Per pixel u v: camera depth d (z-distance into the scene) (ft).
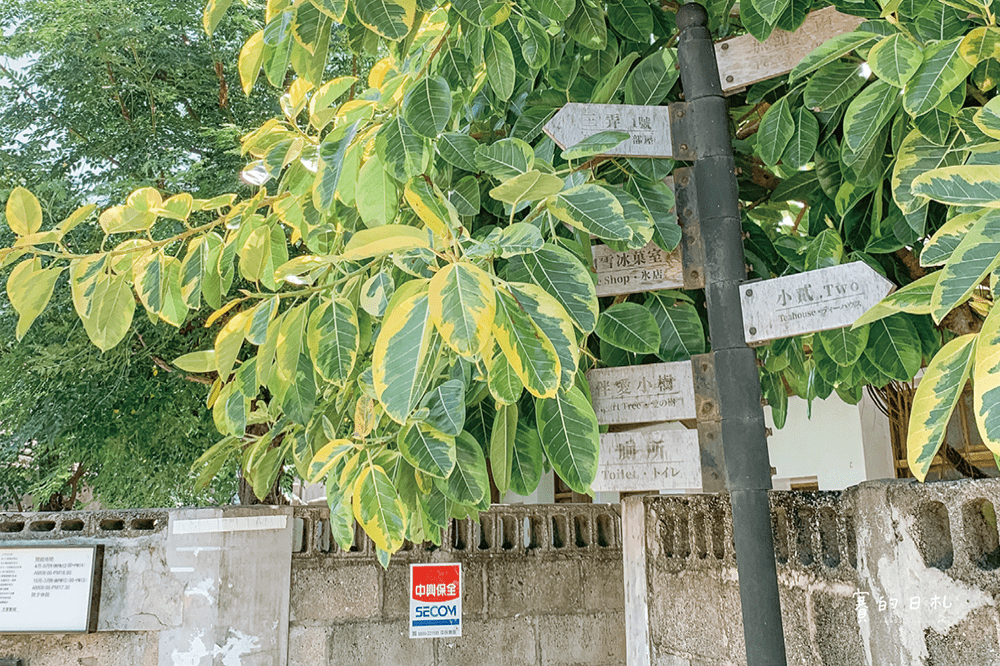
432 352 5.12
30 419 19.80
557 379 3.95
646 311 6.04
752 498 5.14
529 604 15.65
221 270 6.66
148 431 20.04
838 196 6.91
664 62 6.45
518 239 4.28
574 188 5.04
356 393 7.79
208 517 14.61
